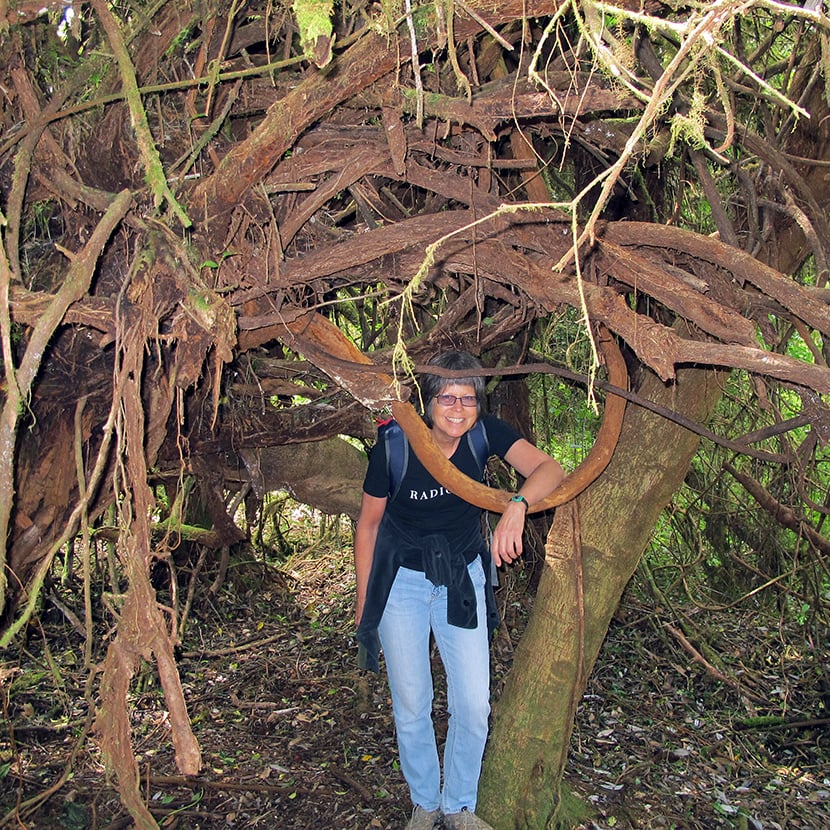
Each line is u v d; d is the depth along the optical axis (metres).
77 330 2.36
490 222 2.29
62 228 2.54
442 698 4.64
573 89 2.13
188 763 2.02
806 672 5.07
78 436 2.16
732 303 2.59
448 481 2.65
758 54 2.93
